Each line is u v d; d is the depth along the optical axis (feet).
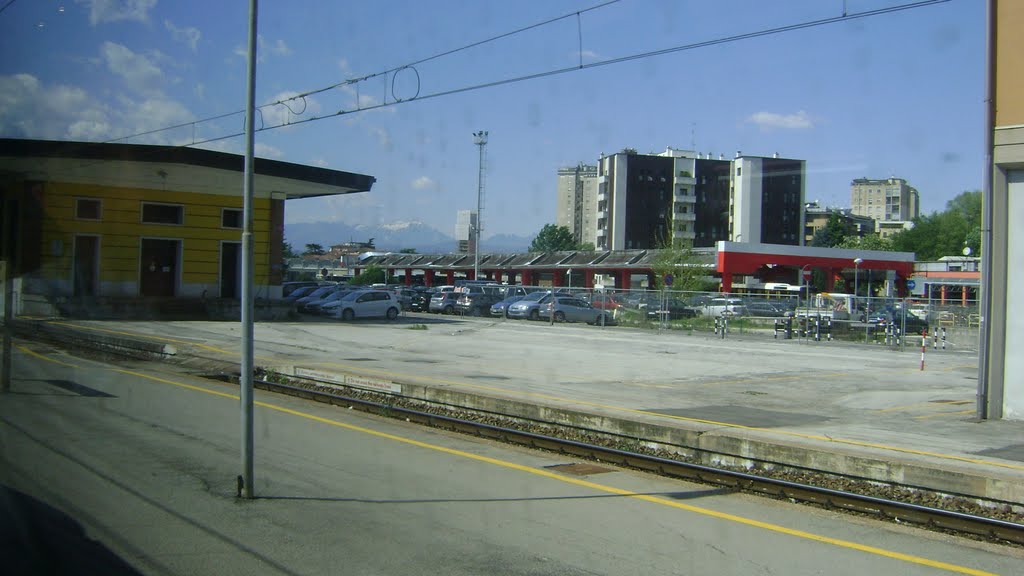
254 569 17.26
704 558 19.20
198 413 37.37
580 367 64.85
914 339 111.04
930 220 233.35
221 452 28.84
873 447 31.48
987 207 41.88
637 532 21.29
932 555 20.35
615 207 240.73
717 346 93.91
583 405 41.01
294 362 58.54
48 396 40.40
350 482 25.35
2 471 24.88
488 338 94.53
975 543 21.84
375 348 77.15
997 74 41.27
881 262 172.86
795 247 168.25
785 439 32.22
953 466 27.45
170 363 61.52
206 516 21.01
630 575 17.72
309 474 26.17
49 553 17.79
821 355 86.17
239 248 120.47
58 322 92.53
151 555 17.94
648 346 90.53
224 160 109.70
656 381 57.16
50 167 103.91
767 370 67.72
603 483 27.30
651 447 34.91
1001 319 41.65
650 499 25.20
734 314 122.42
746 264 165.68
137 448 28.99
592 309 129.18
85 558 17.58
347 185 123.03
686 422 36.40
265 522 20.63
